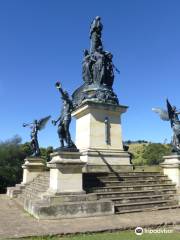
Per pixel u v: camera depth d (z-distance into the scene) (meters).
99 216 14.56
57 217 13.90
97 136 22.22
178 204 17.62
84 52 25.80
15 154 45.25
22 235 10.59
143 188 18.25
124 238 10.31
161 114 21.25
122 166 21.97
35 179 23.38
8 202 20.81
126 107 23.36
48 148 50.47
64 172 15.23
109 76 24.62
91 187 16.89
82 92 24.42
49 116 27.59
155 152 63.41
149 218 13.96
